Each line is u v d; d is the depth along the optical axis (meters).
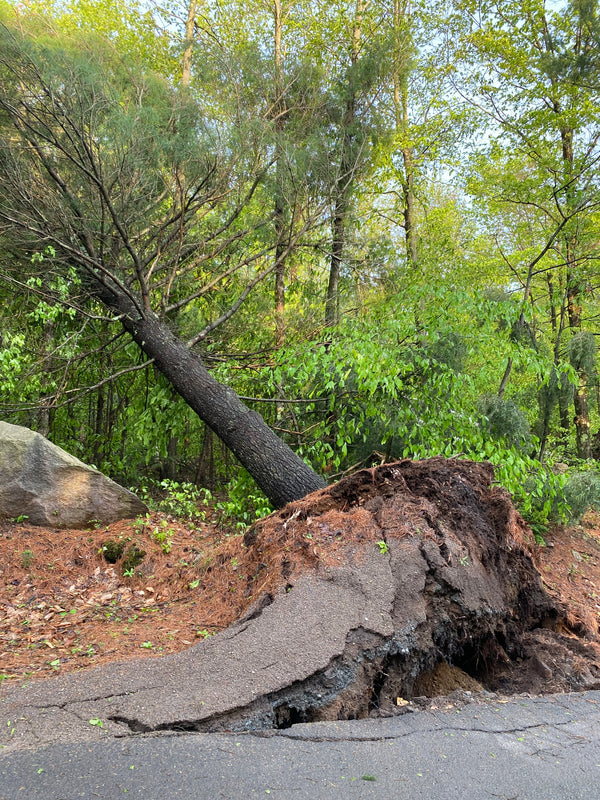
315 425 9.07
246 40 13.99
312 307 10.92
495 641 4.65
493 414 8.10
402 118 12.92
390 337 8.40
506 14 12.53
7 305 9.47
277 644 3.73
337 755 2.88
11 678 3.70
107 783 2.48
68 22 12.52
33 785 2.43
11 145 7.89
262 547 5.26
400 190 14.24
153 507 8.22
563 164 11.84
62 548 6.34
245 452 7.86
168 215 9.62
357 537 4.81
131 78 9.07
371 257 11.01
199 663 3.58
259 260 11.45
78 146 7.85
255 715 3.20
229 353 10.40
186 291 10.80
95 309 9.97
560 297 11.52
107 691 3.30
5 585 5.56
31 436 7.08
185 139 8.34
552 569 7.64
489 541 5.16
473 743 3.14
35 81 7.49
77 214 8.23
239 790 2.50
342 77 10.66
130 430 10.00
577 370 9.77
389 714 3.50
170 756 2.72
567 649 4.76
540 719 3.56
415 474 5.48
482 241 14.16
